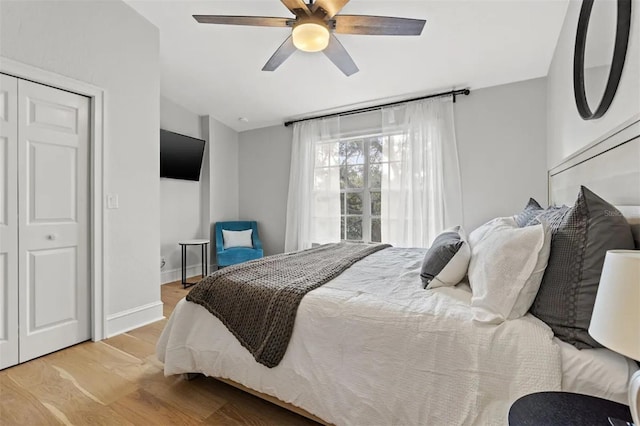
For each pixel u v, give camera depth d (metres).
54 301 2.14
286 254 2.46
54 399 1.63
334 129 4.17
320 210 4.29
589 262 1.03
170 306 3.20
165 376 1.74
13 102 1.94
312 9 1.88
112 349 2.20
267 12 2.54
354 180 4.12
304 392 1.34
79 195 2.27
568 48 2.15
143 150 2.67
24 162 2.00
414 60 2.90
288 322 1.40
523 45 2.58
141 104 2.65
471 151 3.31
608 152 1.35
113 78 2.44
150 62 2.72
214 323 1.64
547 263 1.14
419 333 1.17
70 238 2.22
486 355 1.06
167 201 4.16
